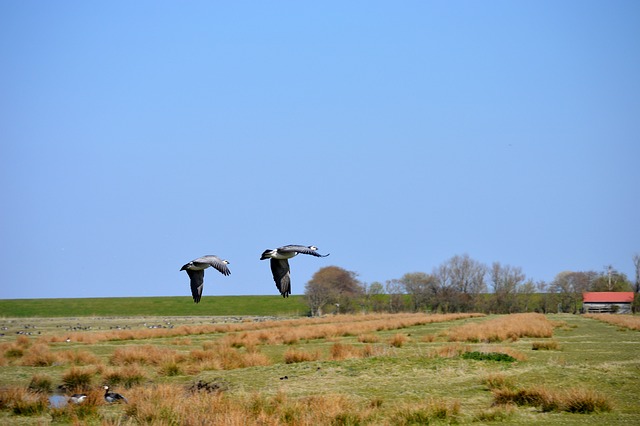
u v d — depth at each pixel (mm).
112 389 66812
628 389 57562
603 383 59875
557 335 120625
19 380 73875
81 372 71875
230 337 119062
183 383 70438
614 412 50031
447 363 70000
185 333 149875
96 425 48562
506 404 51844
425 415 48469
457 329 126750
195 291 39000
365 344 108000
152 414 48625
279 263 38719
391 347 96000
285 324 181500
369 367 69688
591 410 50219
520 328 117688
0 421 52406
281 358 91062
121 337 133000
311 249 38000
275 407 51094
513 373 65000
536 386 55562
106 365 85062
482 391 58531
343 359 76938
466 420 48719
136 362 85188
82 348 112125
